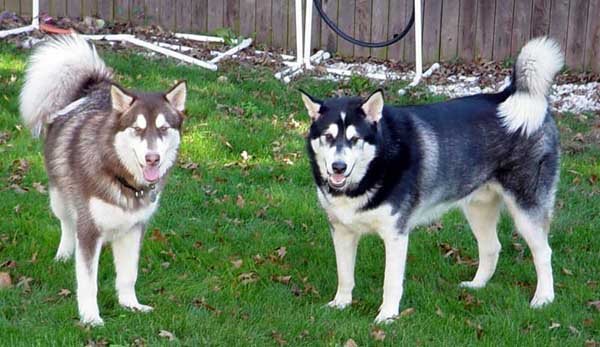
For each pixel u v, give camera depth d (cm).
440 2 747
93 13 806
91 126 409
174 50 733
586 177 559
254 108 614
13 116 577
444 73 728
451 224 507
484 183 441
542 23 736
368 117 410
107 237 412
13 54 676
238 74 678
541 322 426
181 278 445
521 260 480
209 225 491
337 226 428
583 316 429
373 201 414
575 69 738
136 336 401
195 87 643
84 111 421
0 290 424
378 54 766
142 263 454
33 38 727
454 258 481
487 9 743
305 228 497
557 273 467
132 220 408
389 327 415
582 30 729
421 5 742
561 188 543
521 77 434
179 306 423
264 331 410
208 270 454
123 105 398
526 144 436
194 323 409
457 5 745
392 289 425
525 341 411
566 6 729
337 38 771
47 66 438
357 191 413
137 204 406
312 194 524
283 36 775
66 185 411
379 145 411
